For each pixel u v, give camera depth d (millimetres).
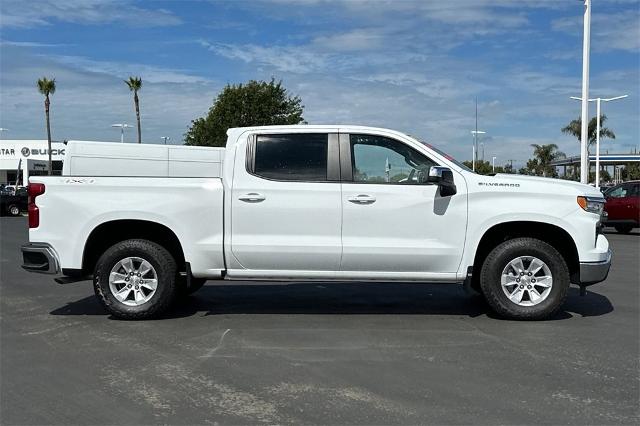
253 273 6570
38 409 4160
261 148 6574
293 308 7355
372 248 6410
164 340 5871
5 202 32438
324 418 3979
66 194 6570
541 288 6547
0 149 62375
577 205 6387
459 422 3902
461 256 6445
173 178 6559
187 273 6570
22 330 6297
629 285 8938
